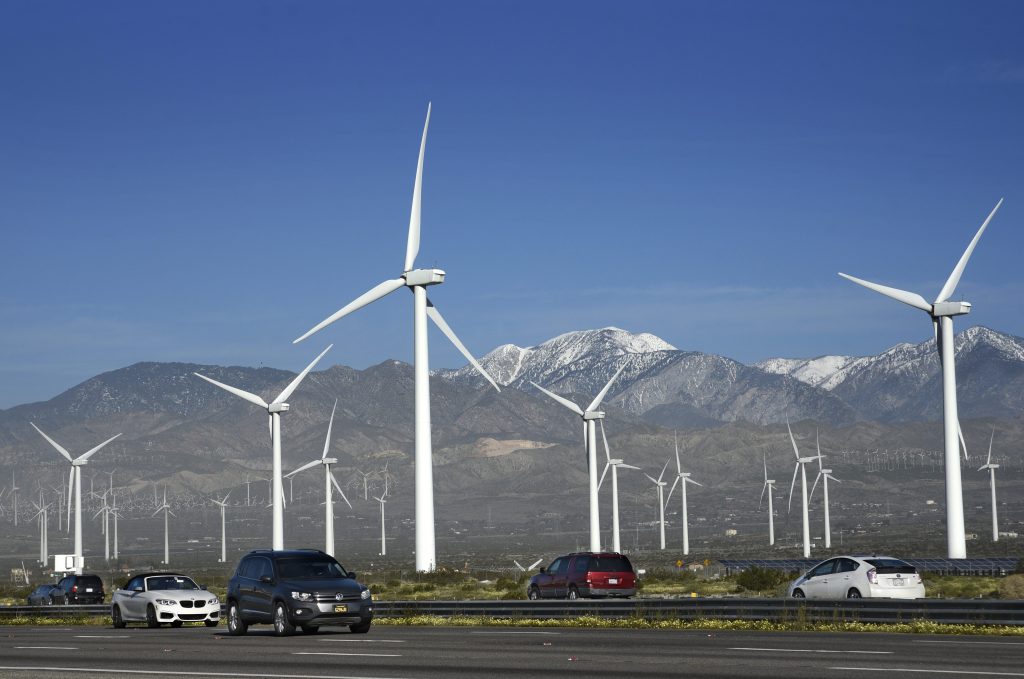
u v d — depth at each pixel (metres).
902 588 47.00
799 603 41.09
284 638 40.06
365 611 41.22
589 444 97.94
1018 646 31.69
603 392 98.31
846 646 32.28
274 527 83.38
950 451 79.44
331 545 125.44
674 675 25.94
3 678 27.81
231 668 29.45
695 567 144.00
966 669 26.03
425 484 72.31
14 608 63.97
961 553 78.69
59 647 38.78
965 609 37.62
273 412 85.00
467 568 185.25
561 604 46.03
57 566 118.94
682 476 189.62
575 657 30.47
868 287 81.31
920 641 33.66
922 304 80.00
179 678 27.12
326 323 74.06
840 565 48.69
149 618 51.84
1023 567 84.38
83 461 120.44
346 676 26.91
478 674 26.92
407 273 73.69
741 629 40.16
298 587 40.81
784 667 27.03
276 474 84.81
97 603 77.19
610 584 57.66
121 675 28.11
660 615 43.75
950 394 79.25
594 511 96.94
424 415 72.75
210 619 52.59
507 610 47.53
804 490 151.00
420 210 75.00
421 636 39.31
